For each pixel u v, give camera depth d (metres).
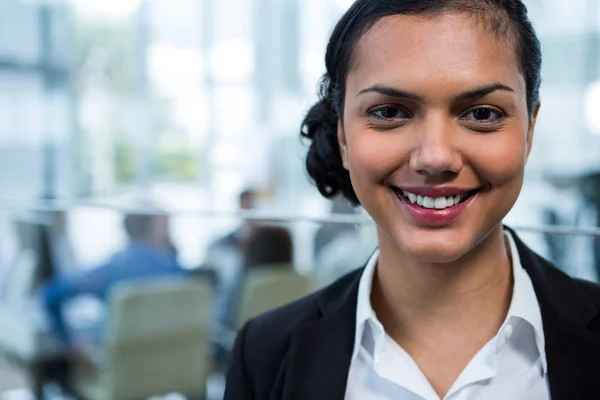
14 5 2.96
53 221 1.74
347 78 0.47
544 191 1.69
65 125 3.05
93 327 1.61
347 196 0.59
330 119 0.56
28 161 2.95
